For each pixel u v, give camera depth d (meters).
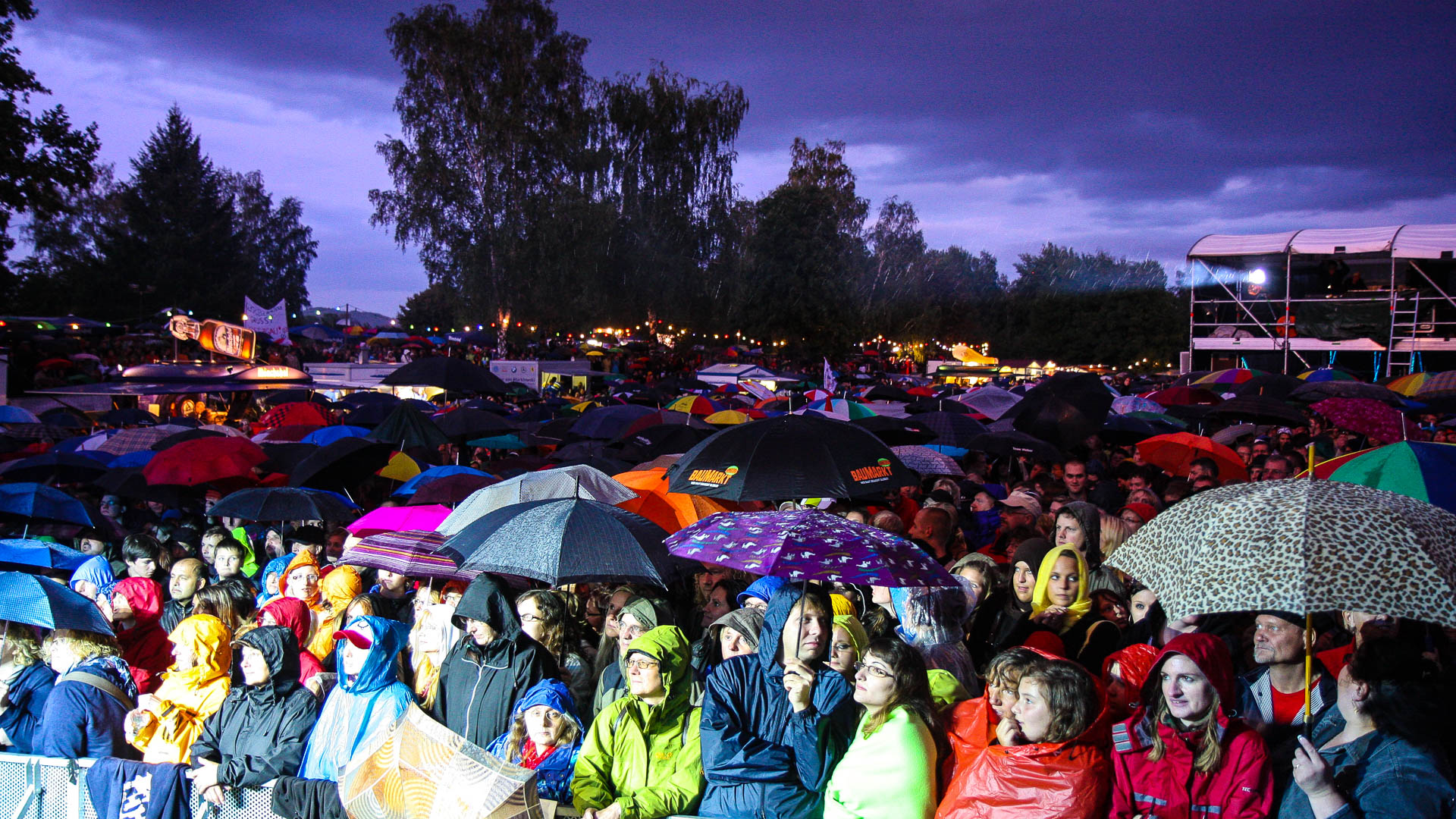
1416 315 27.14
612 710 3.78
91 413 18.89
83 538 7.66
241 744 3.97
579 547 4.66
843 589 4.98
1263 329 28.94
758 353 46.28
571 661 4.75
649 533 5.02
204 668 4.35
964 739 3.46
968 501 9.50
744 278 51.12
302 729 3.99
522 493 6.27
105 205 61.94
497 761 3.54
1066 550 4.65
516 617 4.25
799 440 5.22
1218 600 2.76
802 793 3.48
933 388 26.95
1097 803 3.08
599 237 42.12
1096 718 3.11
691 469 5.36
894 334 67.38
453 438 13.28
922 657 3.46
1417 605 2.62
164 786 3.91
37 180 24.61
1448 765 2.83
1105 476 11.02
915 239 68.50
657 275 47.22
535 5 40.34
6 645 4.54
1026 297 76.56
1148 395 16.27
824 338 49.84
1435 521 2.85
